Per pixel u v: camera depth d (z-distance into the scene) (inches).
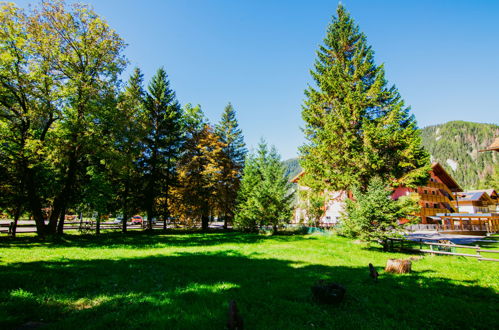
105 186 839.1
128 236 937.5
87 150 795.4
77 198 844.0
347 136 885.8
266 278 332.2
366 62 995.3
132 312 207.6
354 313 221.0
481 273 392.8
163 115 1214.3
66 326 181.5
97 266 376.8
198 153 1318.9
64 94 729.6
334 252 588.4
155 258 459.2
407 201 618.8
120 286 286.4
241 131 1601.9
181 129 1344.7
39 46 712.4
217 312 207.2
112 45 834.8
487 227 1549.0
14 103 767.7
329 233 1059.9
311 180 986.1
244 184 1240.2
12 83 713.0
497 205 2279.8
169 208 1246.3
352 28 1107.3
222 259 466.6
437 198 1897.1
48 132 765.9
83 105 774.5
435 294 277.7
